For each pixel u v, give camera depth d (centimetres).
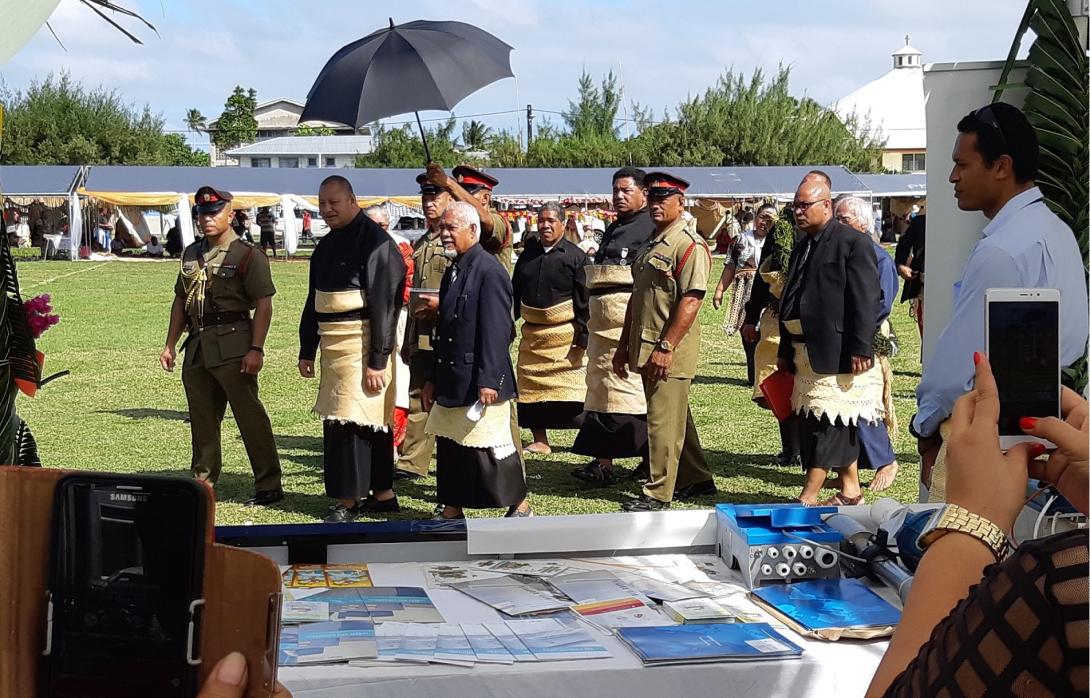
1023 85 418
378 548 319
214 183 4253
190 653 154
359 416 668
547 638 252
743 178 4438
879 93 7231
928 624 135
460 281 605
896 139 7069
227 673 152
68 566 156
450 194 790
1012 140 338
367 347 666
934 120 441
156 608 155
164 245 4316
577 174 4484
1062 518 266
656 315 683
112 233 4353
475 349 605
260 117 10250
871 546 294
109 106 6372
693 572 309
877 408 685
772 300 826
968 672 116
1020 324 184
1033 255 332
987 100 431
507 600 280
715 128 6162
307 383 1298
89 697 156
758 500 729
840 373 635
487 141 7500
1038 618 112
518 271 860
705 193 4294
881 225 4775
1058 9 404
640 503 700
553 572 306
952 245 446
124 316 2097
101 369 1423
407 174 4388
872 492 734
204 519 155
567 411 866
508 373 612
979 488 142
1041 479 148
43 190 4069
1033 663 112
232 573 156
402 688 231
